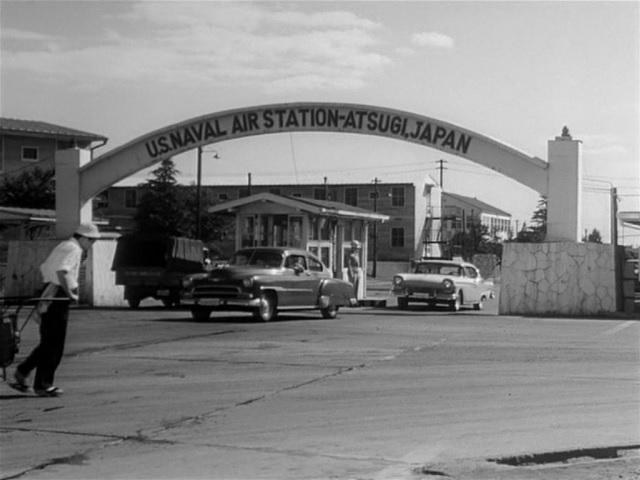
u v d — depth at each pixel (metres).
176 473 7.98
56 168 31.05
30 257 31.06
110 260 31.52
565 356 15.95
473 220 92.19
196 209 59.84
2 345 11.23
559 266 26.39
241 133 29.19
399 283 31.16
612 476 8.16
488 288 33.53
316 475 7.97
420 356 15.89
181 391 12.06
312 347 17.23
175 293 29.84
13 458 8.45
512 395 11.84
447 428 9.85
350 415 10.49
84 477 7.83
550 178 26.50
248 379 13.12
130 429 9.69
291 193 84.50
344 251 40.62
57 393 11.62
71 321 23.31
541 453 8.77
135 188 81.56
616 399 11.57
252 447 8.94
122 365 14.55
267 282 22.78
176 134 29.88
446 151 27.45
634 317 25.55
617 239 54.31
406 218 83.88
